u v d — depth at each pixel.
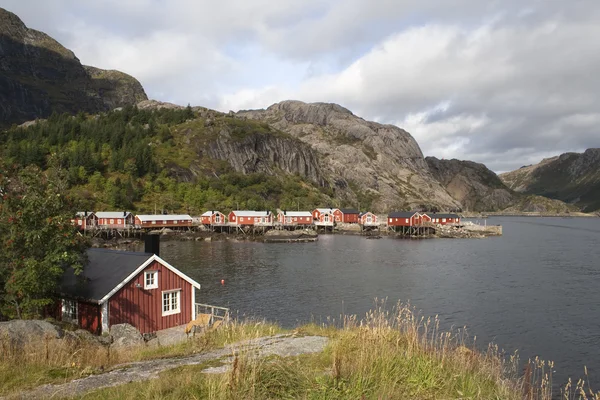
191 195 155.25
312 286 50.44
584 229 182.12
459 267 66.25
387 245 103.62
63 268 22.73
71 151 156.25
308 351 13.91
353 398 8.73
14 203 21.16
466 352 13.92
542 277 57.22
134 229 114.62
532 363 26.30
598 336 32.03
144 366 12.72
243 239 114.19
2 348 13.18
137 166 159.62
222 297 44.59
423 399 9.36
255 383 8.91
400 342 13.41
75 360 13.30
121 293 24.09
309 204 184.75
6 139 170.12
